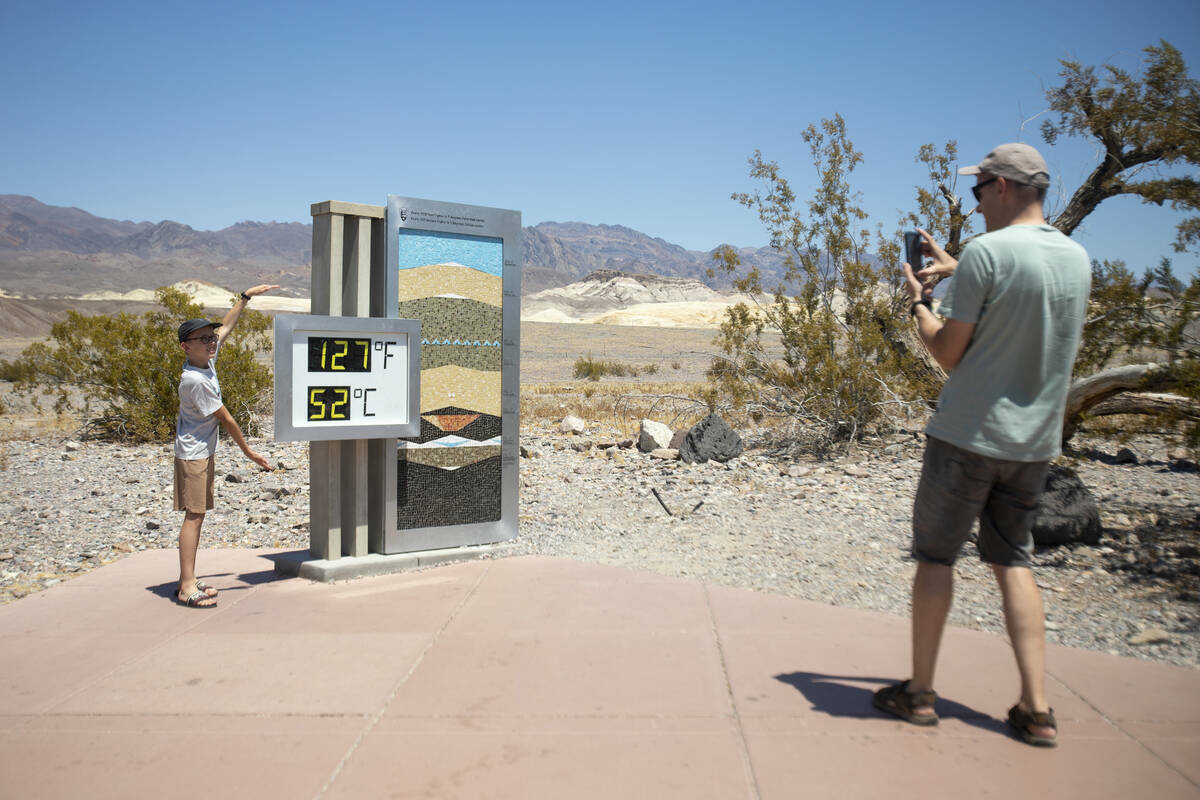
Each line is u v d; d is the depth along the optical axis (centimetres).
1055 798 282
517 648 429
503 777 298
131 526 792
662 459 1169
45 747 325
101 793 290
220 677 394
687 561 611
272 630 461
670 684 380
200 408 500
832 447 1203
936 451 323
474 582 553
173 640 446
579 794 286
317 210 580
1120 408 988
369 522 614
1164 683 381
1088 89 1007
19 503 892
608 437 1436
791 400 1253
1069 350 304
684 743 322
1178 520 702
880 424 1268
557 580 556
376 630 459
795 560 612
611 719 344
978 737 326
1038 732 317
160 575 590
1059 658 415
